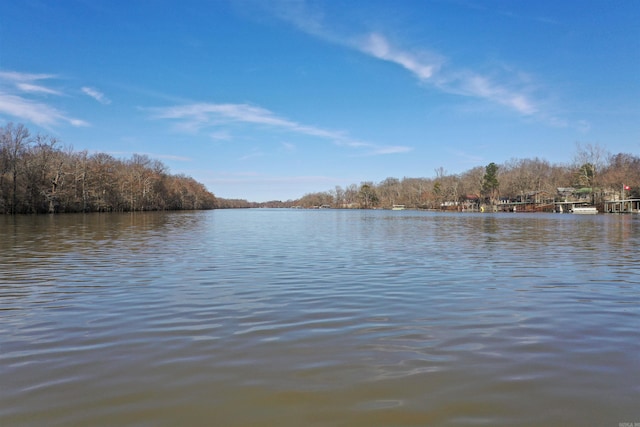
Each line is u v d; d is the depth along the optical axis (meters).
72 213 81.50
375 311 8.93
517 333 7.39
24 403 4.84
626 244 23.11
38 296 10.37
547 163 153.75
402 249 21.09
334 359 6.18
